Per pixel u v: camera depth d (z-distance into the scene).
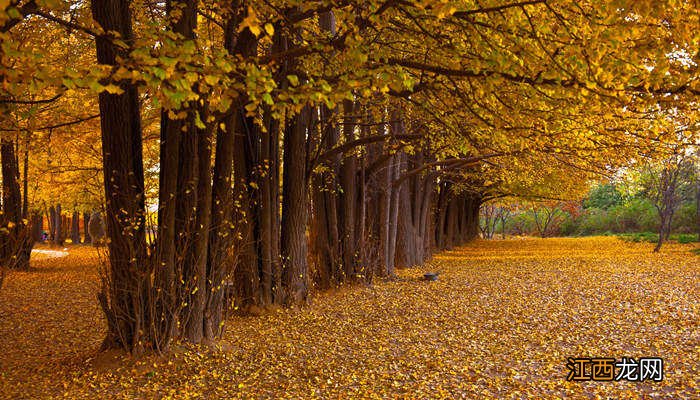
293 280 13.48
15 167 20.06
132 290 8.50
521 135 7.42
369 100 12.69
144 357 8.43
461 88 8.12
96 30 5.46
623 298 14.15
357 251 17.72
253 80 4.86
